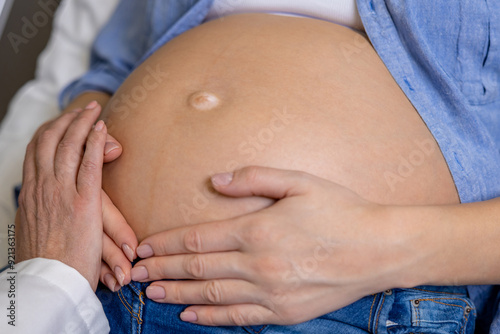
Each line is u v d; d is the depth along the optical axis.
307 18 0.85
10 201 1.09
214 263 0.62
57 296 0.65
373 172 0.69
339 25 0.85
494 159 0.76
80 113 0.79
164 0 0.96
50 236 0.70
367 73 0.76
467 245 0.63
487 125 0.81
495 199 0.68
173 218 0.69
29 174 0.76
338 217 0.60
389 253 0.60
